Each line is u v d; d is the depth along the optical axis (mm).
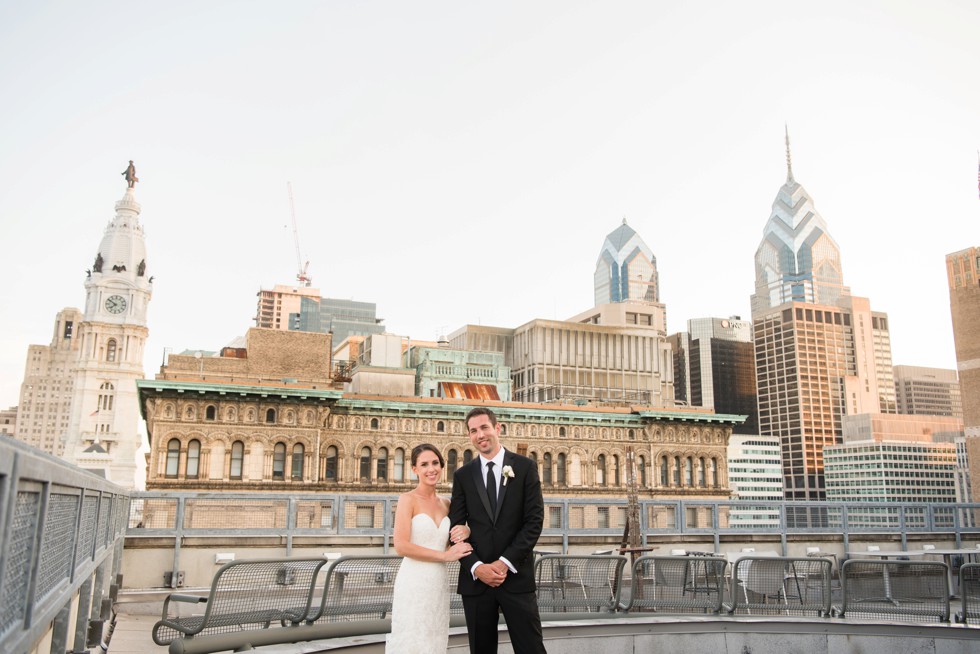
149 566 19234
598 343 145375
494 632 8578
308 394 68562
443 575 8438
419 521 8359
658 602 13555
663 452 82875
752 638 13531
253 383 71938
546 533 23391
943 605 13969
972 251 155875
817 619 13711
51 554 6215
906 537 26750
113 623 14703
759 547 25406
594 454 80875
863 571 14133
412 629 8164
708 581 14406
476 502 8633
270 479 67500
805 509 26219
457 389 92750
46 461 5336
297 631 10492
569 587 13219
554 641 12477
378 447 73375
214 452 66562
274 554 20484
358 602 11148
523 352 146875
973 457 109188
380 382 86500
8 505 4254
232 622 10094
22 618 5238
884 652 13672
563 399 102375
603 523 77875
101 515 10758
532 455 78875
